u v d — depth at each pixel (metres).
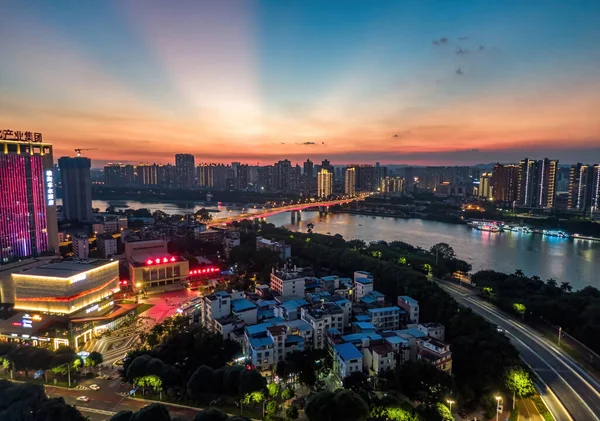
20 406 129.38
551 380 165.75
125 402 151.25
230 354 178.00
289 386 162.12
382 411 137.50
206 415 121.88
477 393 158.25
